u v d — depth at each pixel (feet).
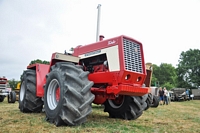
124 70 11.36
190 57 151.84
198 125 13.79
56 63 12.30
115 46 12.05
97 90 12.61
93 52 13.43
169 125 13.23
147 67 19.10
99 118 14.49
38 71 16.42
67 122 10.19
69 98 10.43
